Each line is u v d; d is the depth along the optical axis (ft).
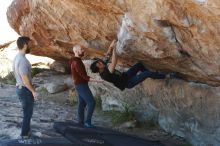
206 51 20.08
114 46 24.49
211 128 25.16
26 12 31.17
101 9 22.34
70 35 28.22
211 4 16.40
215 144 25.04
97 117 34.01
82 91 26.40
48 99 40.11
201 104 25.58
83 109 27.35
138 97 31.40
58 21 26.96
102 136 24.11
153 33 20.47
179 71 24.75
